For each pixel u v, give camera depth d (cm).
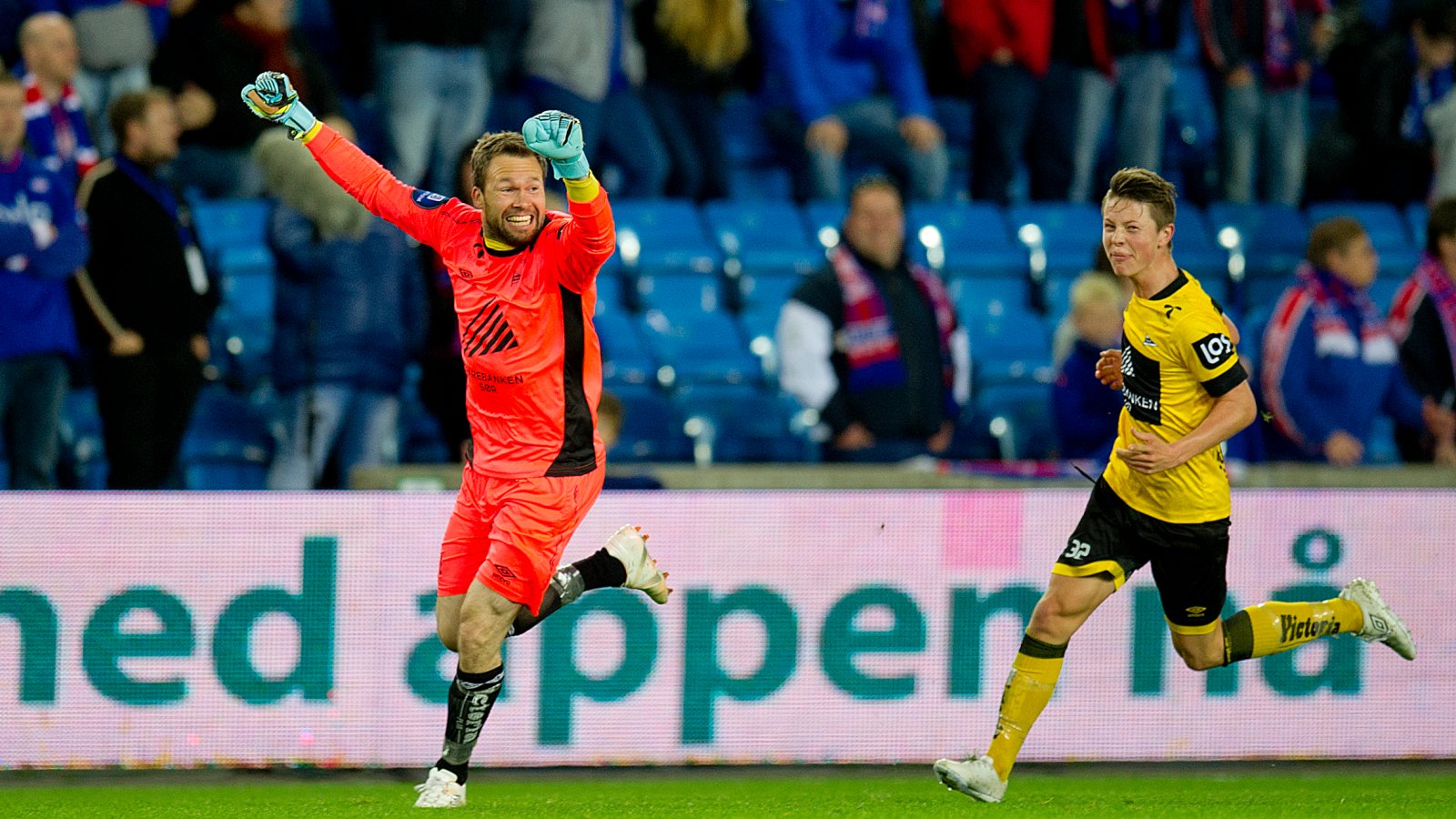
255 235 3334
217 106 3206
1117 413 2503
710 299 3497
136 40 3123
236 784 1883
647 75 3603
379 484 2394
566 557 1969
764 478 2453
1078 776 1958
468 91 3259
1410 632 2058
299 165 2666
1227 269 3784
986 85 3681
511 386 1553
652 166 3553
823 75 3597
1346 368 2739
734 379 3341
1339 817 1683
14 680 1902
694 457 3161
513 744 1967
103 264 2597
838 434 2731
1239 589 2047
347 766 1950
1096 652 2030
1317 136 4147
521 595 1582
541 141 1406
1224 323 1600
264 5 3203
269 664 1942
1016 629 2030
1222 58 3909
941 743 2019
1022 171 4019
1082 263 3662
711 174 3644
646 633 1983
